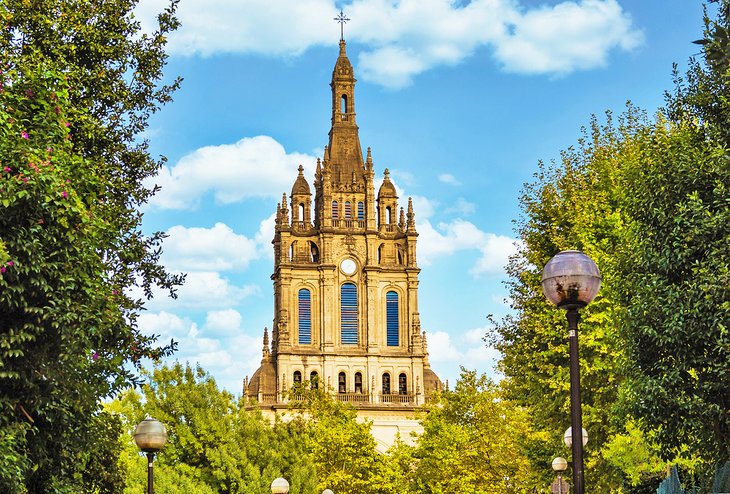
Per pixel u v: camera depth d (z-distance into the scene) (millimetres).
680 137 40969
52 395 30312
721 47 34500
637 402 39812
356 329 182500
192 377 80250
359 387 180875
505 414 100750
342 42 197500
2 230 28984
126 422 76625
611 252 53750
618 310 45500
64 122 32594
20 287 28844
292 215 185875
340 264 183875
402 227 188000
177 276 44094
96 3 44344
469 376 107938
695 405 38094
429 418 111062
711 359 37906
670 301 38531
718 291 36969
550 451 66000
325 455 114438
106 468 48000
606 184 58781
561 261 24734
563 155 63531
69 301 29953
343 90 193375
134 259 42312
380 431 175875
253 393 180250
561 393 58656
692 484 42875
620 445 50656
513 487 100125
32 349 29734
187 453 78375
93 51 43250
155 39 45250
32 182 29031
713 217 37812
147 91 45250
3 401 28938
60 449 32438
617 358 50156
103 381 33719
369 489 113688
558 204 62312
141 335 41969
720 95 40156
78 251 30406
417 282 184625
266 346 182375
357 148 190500
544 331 57656
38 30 41625
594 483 59094
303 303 182500
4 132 29766
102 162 42312
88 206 33344
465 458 102062
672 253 39250
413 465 124125
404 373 182000
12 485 27953
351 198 186625
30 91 32438
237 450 79562
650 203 40562
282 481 54969
